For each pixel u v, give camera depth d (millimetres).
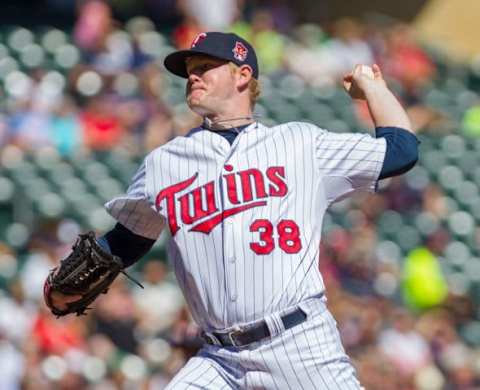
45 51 50812
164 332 37656
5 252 40875
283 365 15047
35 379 34344
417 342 42125
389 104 15945
